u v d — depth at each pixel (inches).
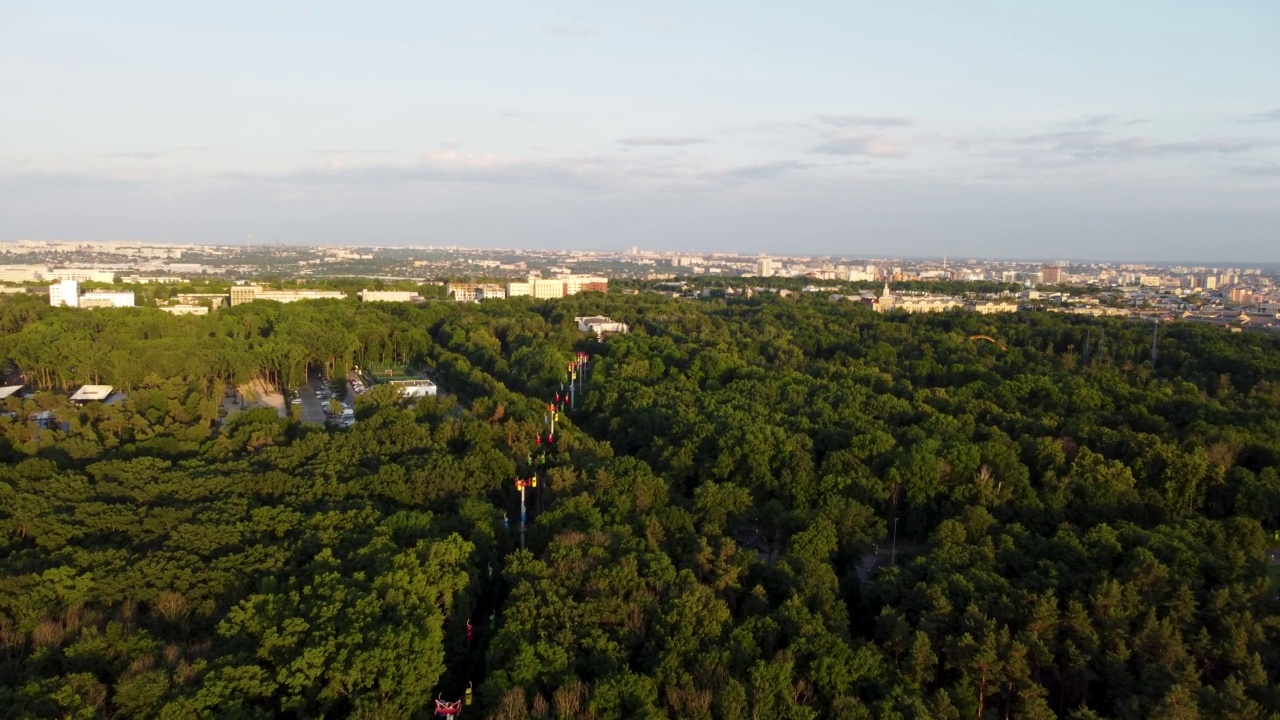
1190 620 4156.0
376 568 4483.3
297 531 5177.2
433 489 5944.9
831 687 3762.3
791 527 5502.0
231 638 4010.8
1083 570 4675.2
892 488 6250.0
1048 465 6643.7
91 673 3686.0
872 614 4621.1
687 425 7421.3
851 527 5531.5
